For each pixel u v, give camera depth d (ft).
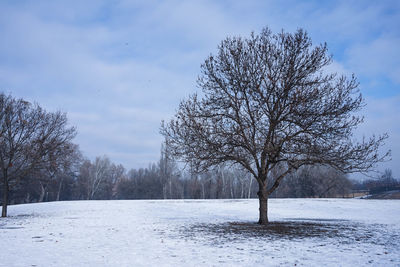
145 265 31.35
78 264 31.94
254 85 62.03
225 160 62.85
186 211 115.55
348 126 56.44
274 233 55.62
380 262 32.01
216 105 64.44
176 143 62.95
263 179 65.98
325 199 162.50
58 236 53.83
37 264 31.91
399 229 62.64
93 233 57.57
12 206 153.38
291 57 61.87
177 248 41.27
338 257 34.78
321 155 57.98
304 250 39.17
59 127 107.24
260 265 31.09
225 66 64.95
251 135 61.87
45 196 302.66
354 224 72.79
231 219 85.40
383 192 337.52
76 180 320.91
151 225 70.59
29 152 97.91
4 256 36.32
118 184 390.83
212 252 38.17
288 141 58.75
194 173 64.54
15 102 102.32
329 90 59.16
